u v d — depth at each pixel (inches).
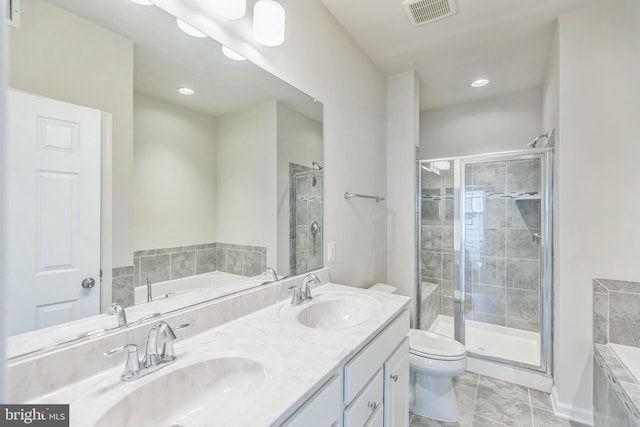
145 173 38.5
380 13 70.6
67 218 30.6
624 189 65.1
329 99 71.1
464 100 123.7
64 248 30.3
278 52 56.1
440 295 115.5
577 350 69.5
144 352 34.2
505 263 107.2
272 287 54.0
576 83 69.1
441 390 71.9
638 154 63.9
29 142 27.8
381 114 100.0
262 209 55.1
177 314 38.4
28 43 27.7
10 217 26.6
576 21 69.0
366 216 89.8
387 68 97.5
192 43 42.8
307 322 51.9
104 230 33.9
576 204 69.4
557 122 73.0
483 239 110.0
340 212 76.4
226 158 48.9
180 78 42.1
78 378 28.8
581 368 69.1
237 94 50.0
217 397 33.1
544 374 82.6
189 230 43.7
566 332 70.7
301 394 27.1
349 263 80.4
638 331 63.9
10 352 25.9
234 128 49.9
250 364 34.0
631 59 64.4
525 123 114.7
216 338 39.3
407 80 100.4
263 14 46.8
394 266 103.9
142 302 37.4
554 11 69.2
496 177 106.0
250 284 52.2
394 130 103.4
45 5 29.0
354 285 82.8
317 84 66.8
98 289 33.1
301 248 63.8
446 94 118.0
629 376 53.4
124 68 35.8
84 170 32.2
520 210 103.1
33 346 27.2
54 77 29.6
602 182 66.9
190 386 32.4
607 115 66.3
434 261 115.6
